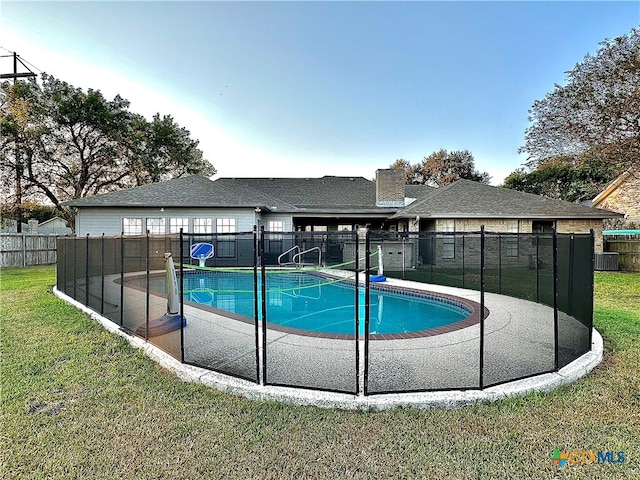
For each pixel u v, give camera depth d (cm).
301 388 341
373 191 2275
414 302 979
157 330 540
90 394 346
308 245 1855
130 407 320
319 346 483
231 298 1062
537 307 762
